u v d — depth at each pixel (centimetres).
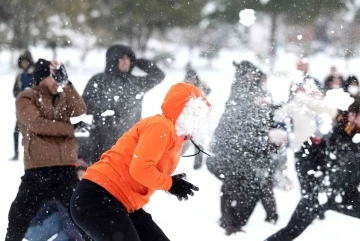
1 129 2100
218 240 930
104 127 1155
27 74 1639
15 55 4925
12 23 5000
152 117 580
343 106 772
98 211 564
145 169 551
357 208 801
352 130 820
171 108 571
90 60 4959
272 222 1048
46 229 776
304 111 878
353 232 968
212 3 4925
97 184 574
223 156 1009
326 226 1007
